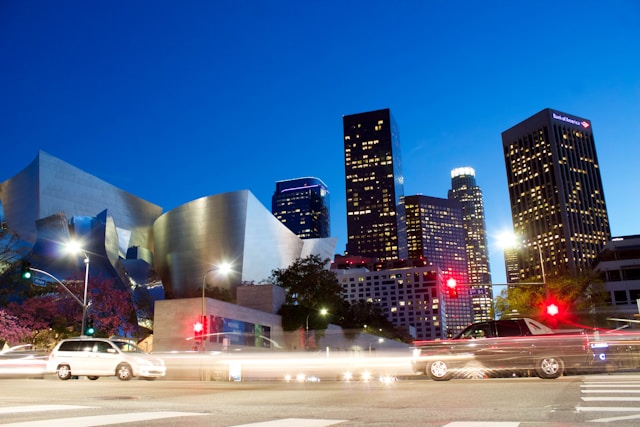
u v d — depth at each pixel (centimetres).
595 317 6938
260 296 7125
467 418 852
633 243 10075
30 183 10469
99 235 9744
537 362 1898
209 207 10894
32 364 2722
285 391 1595
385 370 3319
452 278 3972
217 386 1942
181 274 10912
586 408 966
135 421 809
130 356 2353
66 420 815
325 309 8475
